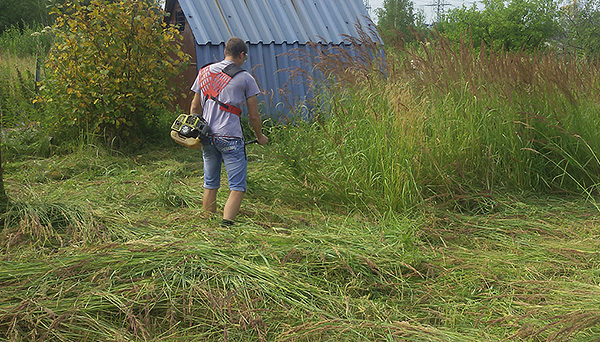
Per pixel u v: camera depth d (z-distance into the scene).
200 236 3.83
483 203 4.95
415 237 4.04
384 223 4.32
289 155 5.39
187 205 4.95
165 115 8.45
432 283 3.43
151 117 7.79
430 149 5.12
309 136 5.85
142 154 7.34
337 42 10.13
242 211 4.73
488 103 5.59
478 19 20.77
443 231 4.27
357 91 6.05
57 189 5.47
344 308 3.03
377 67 6.58
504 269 3.55
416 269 3.60
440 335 2.73
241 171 4.36
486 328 2.87
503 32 20.11
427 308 3.13
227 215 4.29
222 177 5.96
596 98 5.73
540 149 5.54
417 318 3.02
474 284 3.39
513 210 4.80
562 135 5.42
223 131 4.32
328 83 7.07
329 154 5.34
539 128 5.52
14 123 8.16
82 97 7.28
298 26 10.04
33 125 7.76
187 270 3.21
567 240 4.18
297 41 9.73
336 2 10.84
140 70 7.47
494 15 20.39
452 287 3.36
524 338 2.75
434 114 5.48
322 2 10.61
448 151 5.29
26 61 15.03
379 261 3.56
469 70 5.85
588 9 18.17
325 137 5.71
